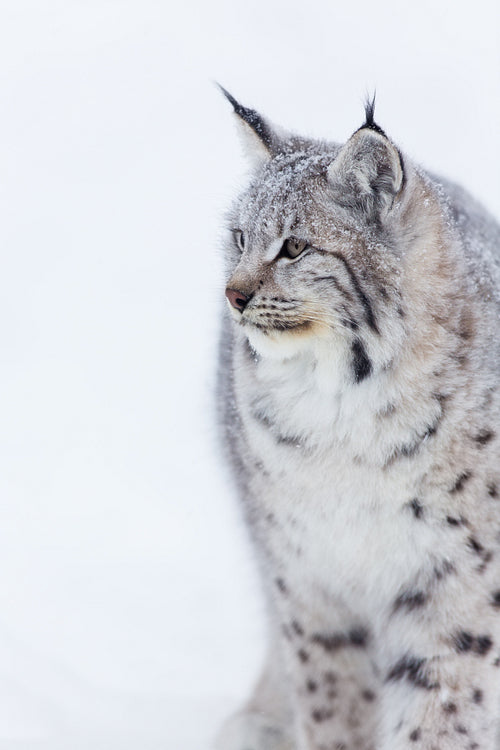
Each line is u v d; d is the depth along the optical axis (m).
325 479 8.05
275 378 8.18
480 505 7.84
